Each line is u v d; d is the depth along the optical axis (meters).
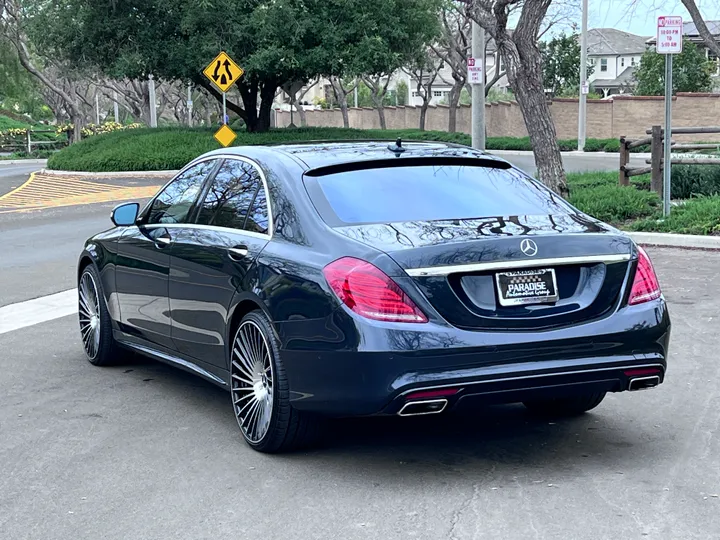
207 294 5.67
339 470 4.90
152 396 6.50
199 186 6.25
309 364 4.69
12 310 9.62
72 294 10.43
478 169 5.66
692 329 8.10
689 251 12.30
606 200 14.53
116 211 6.66
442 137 45.06
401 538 4.02
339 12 34.09
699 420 5.67
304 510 4.37
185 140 34.09
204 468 4.98
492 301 4.56
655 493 4.48
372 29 33.81
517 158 35.38
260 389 5.19
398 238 4.66
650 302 4.88
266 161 5.61
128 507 4.46
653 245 12.86
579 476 4.73
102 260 7.19
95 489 4.71
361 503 4.43
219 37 34.72
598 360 4.64
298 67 33.88
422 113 56.66
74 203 22.66
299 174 5.30
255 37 33.97
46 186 28.27
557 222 5.02
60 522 4.30
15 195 25.42
